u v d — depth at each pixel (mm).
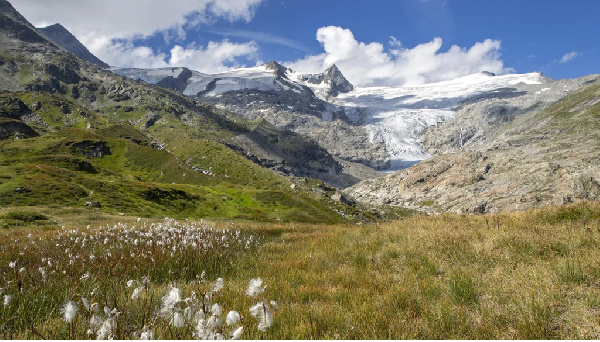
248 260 12523
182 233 16406
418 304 6875
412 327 5688
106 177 102750
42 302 6438
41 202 55906
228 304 7117
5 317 5805
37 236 21094
